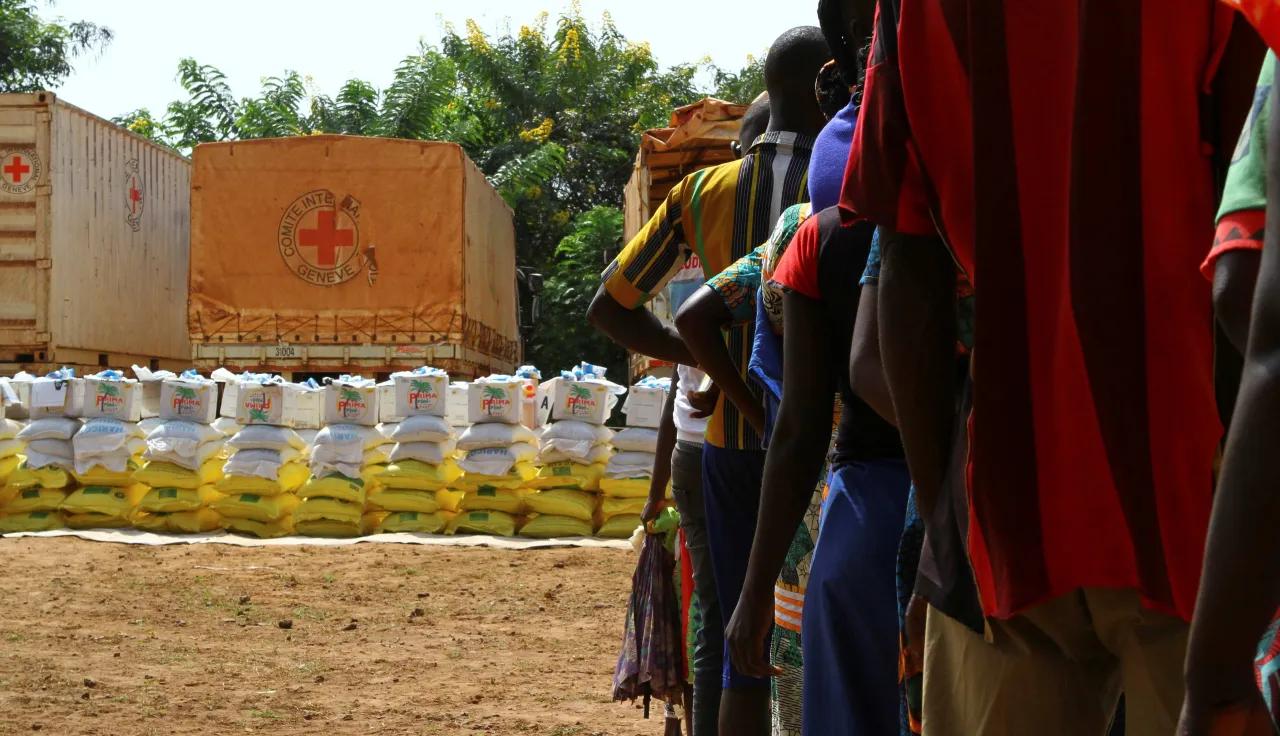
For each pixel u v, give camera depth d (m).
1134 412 1.21
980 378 1.29
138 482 9.72
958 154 1.35
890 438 2.00
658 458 3.77
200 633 6.21
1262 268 0.88
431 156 13.98
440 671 5.44
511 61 30.88
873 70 1.45
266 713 4.63
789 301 2.07
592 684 5.22
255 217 13.93
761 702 2.76
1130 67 1.18
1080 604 1.29
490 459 9.52
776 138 3.08
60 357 13.91
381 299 13.91
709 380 3.15
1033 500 1.27
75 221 14.38
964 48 1.30
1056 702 1.34
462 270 13.92
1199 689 0.90
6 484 9.74
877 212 1.44
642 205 11.72
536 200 27.28
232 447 9.68
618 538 9.45
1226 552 0.88
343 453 9.56
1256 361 0.87
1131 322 1.20
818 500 2.36
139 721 4.47
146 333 16.64
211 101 28.89
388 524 9.70
